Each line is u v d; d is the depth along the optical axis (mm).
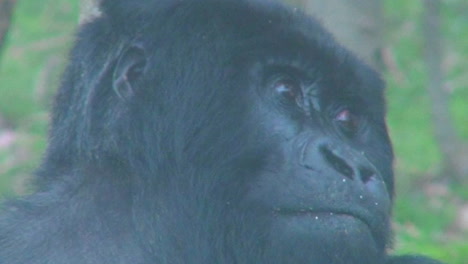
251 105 14344
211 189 14219
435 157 40875
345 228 13398
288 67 14539
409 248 29484
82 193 15023
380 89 15281
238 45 14469
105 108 14742
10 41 50219
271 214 13820
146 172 14578
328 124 14523
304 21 14992
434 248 29734
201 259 14258
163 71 14625
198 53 14555
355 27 25234
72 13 51969
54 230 14906
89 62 15000
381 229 13836
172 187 14469
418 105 45781
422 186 38844
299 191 13711
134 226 14625
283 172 13922
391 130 43844
